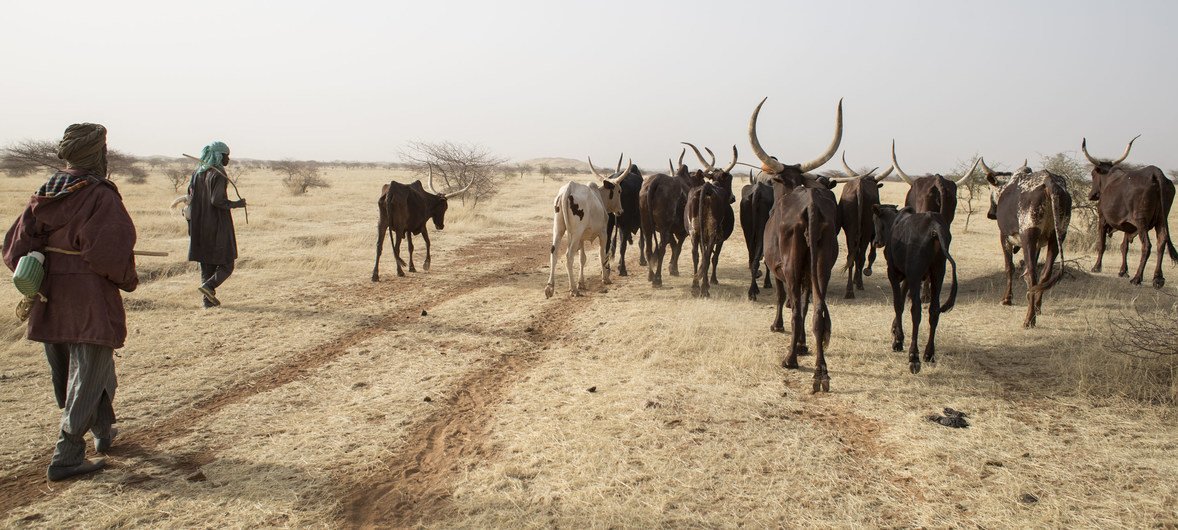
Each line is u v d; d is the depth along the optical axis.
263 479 4.34
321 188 40.12
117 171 46.94
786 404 5.71
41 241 4.26
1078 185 19.09
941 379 6.33
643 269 13.25
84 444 4.39
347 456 4.68
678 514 3.91
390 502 4.10
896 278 7.00
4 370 6.32
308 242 16.19
